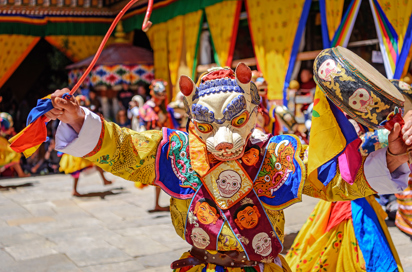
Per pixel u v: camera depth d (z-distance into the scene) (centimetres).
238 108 192
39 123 181
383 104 182
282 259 224
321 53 199
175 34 1118
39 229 556
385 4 679
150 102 647
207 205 201
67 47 1320
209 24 1012
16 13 1257
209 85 196
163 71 1180
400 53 663
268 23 869
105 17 1348
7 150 852
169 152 207
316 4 821
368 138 223
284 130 745
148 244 485
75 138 189
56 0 1299
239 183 201
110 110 1195
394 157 184
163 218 596
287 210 609
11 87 1471
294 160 202
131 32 1317
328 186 203
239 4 938
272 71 870
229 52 959
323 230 299
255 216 200
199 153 203
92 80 1191
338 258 291
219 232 199
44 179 966
